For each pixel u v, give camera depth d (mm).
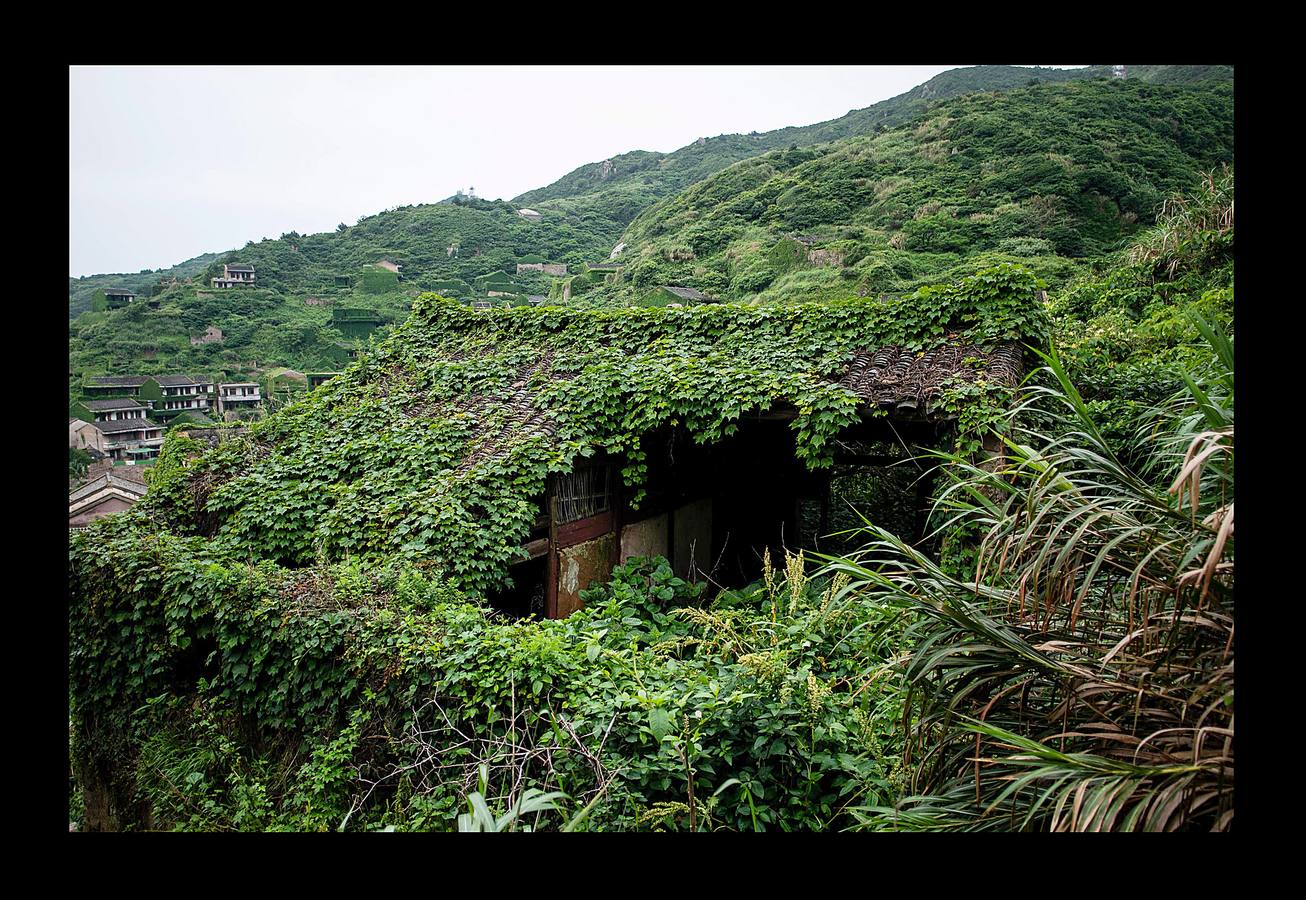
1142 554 2715
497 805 4090
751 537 12734
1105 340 11773
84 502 15352
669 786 4113
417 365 11008
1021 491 3119
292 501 8594
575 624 6781
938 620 3000
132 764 6699
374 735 5199
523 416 9164
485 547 7574
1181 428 2865
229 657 6082
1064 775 2389
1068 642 2793
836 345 9188
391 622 5527
